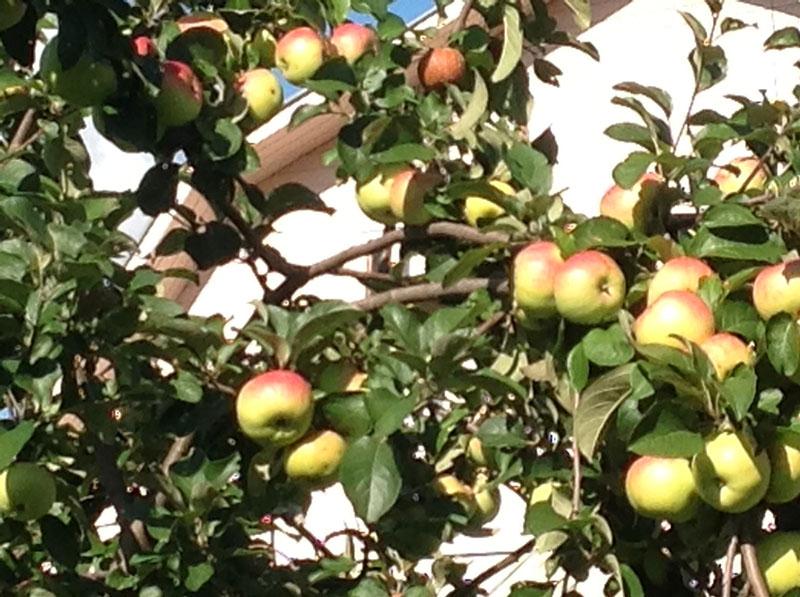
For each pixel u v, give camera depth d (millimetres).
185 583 2713
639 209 2814
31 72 3215
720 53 3078
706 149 2998
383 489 2572
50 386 2709
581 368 2500
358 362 2949
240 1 3342
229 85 3088
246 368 2898
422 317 3084
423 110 3098
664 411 2326
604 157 6617
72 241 2771
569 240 2668
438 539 2965
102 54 2693
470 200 3018
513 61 3096
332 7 3350
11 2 2670
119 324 2807
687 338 2418
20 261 2773
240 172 3014
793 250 2586
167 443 3047
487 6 3289
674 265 2561
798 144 2994
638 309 2623
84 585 2885
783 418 2447
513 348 2869
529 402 2848
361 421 2791
